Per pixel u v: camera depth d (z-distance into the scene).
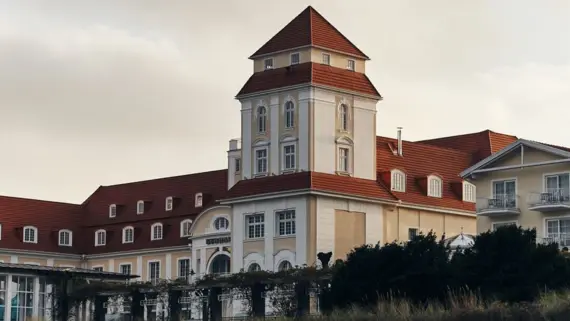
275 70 123.75
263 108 124.19
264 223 121.25
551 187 106.06
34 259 145.75
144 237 144.12
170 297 109.25
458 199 131.62
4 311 114.00
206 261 131.62
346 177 121.69
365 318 81.06
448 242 108.94
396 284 86.00
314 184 117.88
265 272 103.62
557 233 105.75
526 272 82.88
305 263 115.44
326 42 122.38
